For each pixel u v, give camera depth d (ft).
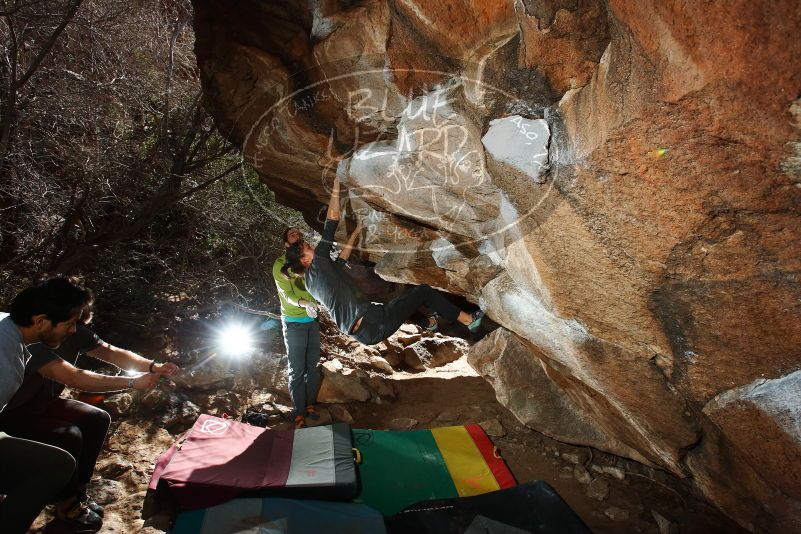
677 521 9.32
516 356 11.94
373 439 10.78
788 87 3.39
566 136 5.23
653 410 7.09
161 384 11.95
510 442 11.75
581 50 4.74
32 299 6.30
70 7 12.04
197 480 8.66
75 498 8.11
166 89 15.98
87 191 14.03
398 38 6.56
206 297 17.47
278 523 7.80
